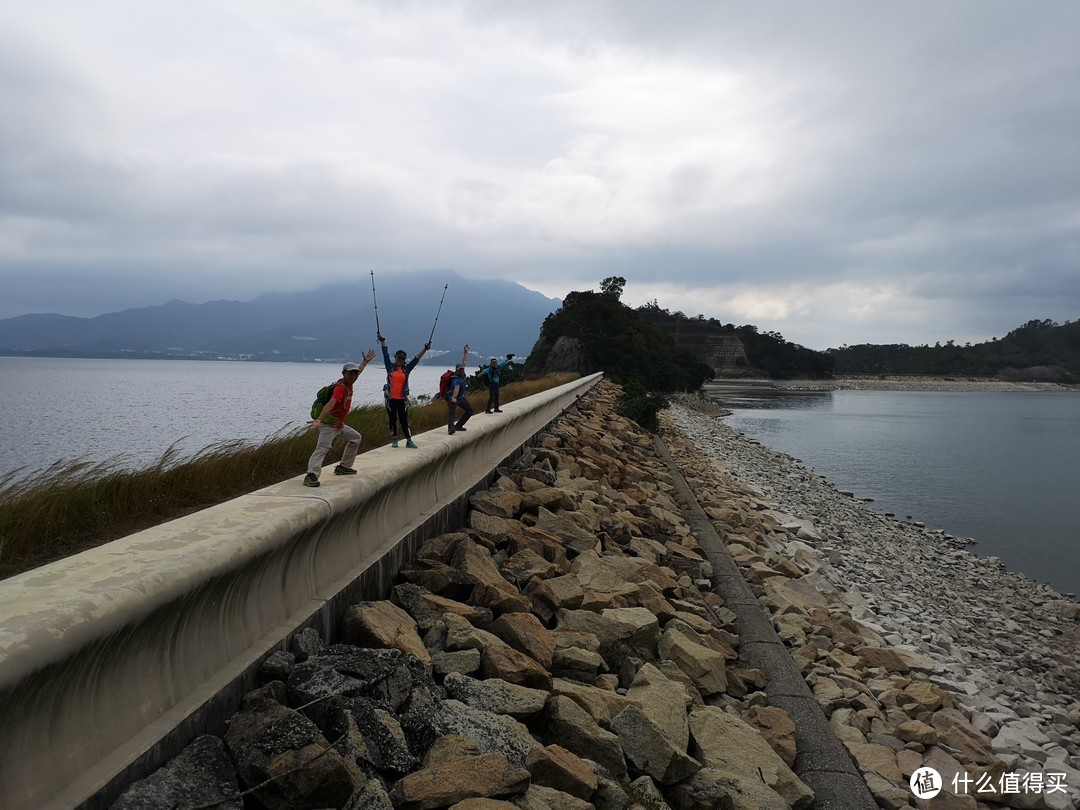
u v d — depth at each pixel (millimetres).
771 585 11727
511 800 4098
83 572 3463
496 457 12320
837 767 6258
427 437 10391
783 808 5141
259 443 12242
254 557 4254
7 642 2660
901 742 7320
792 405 106812
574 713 5148
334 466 6910
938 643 12000
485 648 5531
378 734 4051
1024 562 22297
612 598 7801
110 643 3168
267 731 3662
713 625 9078
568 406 28000
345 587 5465
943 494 34031
